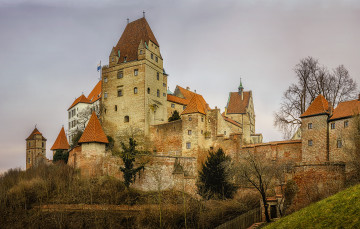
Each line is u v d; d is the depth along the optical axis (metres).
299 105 69.81
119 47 92.00
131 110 85.25
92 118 75.44
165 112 90.81
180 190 65.38
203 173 63.78
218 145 76.00
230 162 64.31
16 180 72.50
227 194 60.44
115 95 88.31
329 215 31.25
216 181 61.38
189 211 54.53
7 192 65.62
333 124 58.75
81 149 73.38
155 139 82.50
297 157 63.72
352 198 31.91
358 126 50.09
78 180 68.94
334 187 45.56
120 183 67.25
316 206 34.56
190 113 77.69
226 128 81.75
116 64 89.38
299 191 48.41
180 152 78.00
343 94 66.75
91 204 61.06
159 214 54.41
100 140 73.06
